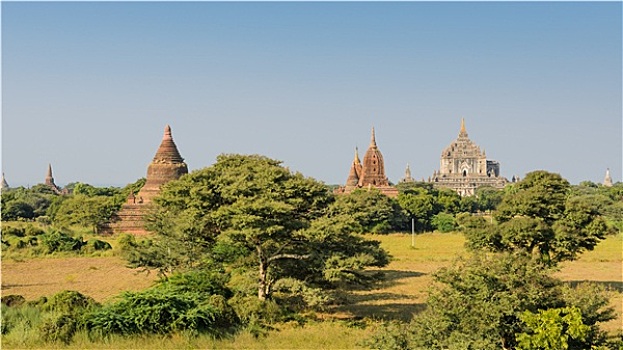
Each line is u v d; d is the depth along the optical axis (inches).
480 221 1868.8
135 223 4242.1
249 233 1469.0
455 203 6171.3
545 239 1765.5
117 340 1182.3
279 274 1632.6
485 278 942.4
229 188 1598.2
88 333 1207.6
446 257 2876.5
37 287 2015.3
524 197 1872.5
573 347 891.4
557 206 1843.0
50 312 1306.6
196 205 1731.1
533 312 919.0
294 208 1606.8
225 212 1534.2
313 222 1562.5
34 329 1212.5
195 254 1792.6
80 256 2970.0
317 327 1403.8
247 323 1359.5
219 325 1307.8
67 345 1162.0
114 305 1278.3
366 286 1664.6
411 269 2491.4
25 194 6555.1
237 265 1764.3
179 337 1213.7
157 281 1721.2
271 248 1635.1
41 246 3100.4
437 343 946.7
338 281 1636.3
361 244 1619.1
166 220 1867.6
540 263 1011.3
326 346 1215.6
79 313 1263.5
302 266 1637.6
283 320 1450.5
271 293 1615.4
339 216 1585.9
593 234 1827.0
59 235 3216.0
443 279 984.3
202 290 1519.4
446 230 5022.1
